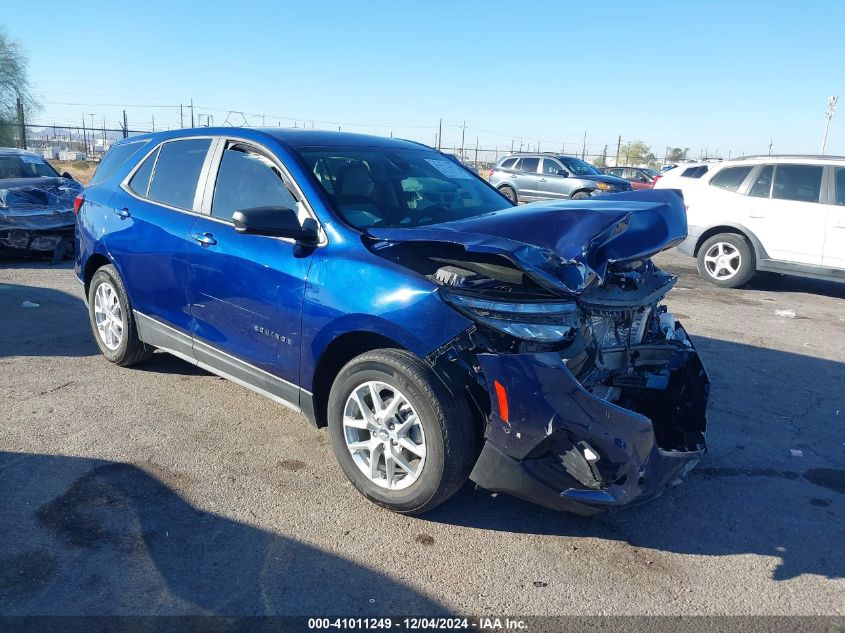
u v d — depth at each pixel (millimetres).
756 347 6602
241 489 3594
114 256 4949
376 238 3457
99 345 5430
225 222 4184
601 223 3217
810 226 9000
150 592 2775
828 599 2871
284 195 3916
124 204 4965
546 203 3791
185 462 3859
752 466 4090
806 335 7137
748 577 3010
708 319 7730
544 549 3172
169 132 4977
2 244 9461
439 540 3209
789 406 5070
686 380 3707
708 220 9836
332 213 3658
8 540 3066
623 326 3486
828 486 3875
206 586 2822
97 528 3193
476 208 4316
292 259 3672
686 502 3645
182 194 4578
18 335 6141
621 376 3514
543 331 2973
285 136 4234
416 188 4219
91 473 3691
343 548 3117
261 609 2703
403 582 2898
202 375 5227
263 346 3869
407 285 3189
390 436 3301
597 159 45781
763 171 9492
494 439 3016
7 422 4301
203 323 4285
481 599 2807
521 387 2918
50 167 11328
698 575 3012
